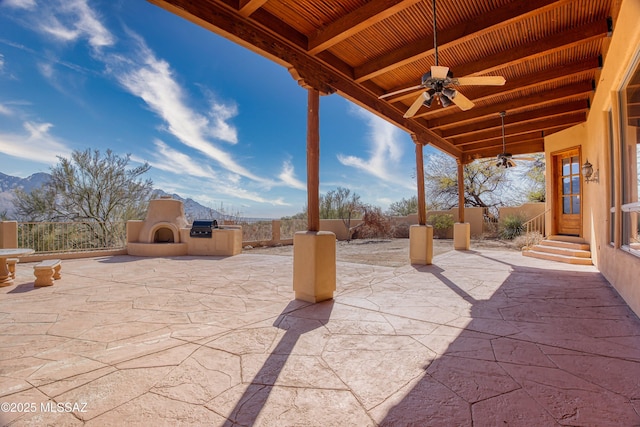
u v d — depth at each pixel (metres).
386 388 1.92
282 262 7.73
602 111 4.73
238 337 2.77
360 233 15.49
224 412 1.68
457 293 4.35
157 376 2.08
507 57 4.26
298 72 3.94
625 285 3.77
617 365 2.18
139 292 4.61
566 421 1.57
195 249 9.15
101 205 13.27
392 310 3.57
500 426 1.54
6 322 3.27
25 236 9.11
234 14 3.22
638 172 3.43
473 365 2.21
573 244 7.30
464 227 9.63
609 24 3.60
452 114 6.78
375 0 3.22
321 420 1.61
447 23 3.71
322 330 2.94
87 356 2.41
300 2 3.31
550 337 2.71
